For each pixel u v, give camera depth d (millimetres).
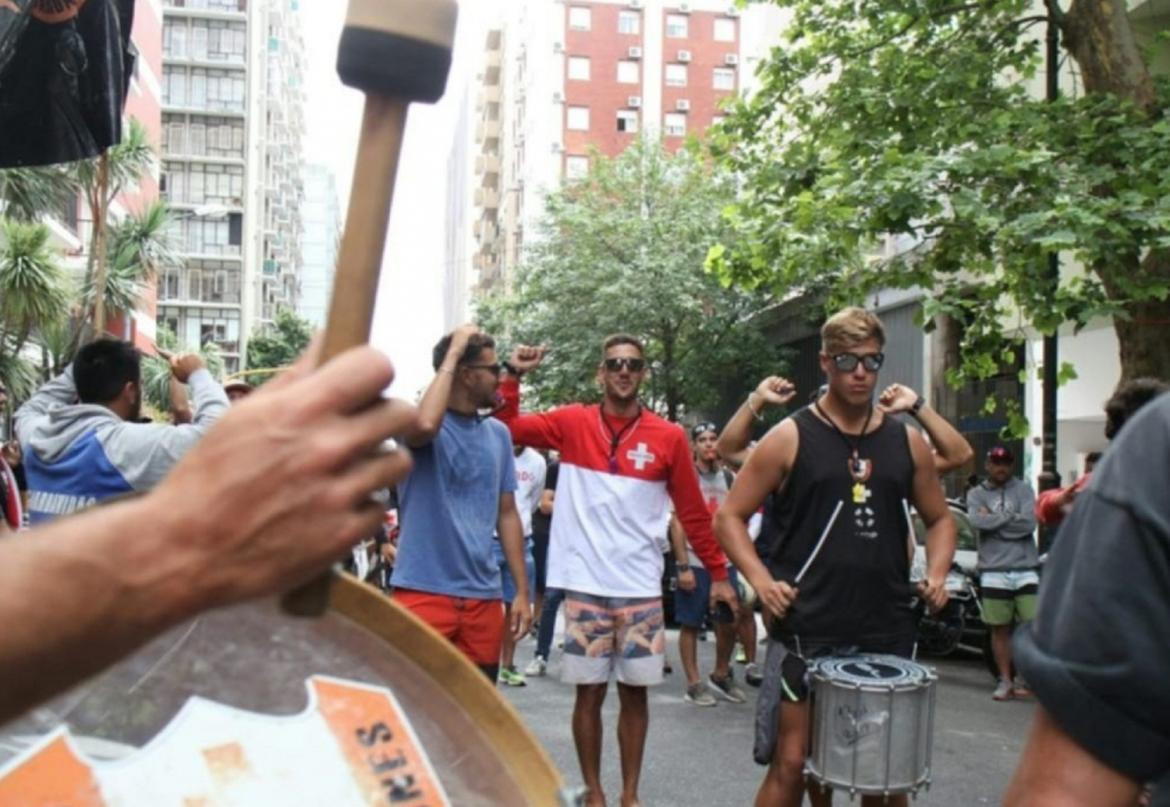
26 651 721
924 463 4164
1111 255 8523
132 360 4105
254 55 86125
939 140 10508
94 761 1139
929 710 3742
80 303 24578
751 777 6367
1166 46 14023
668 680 9414
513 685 8906
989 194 9281
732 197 31016
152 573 750
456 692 1297
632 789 5352
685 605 8430
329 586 887
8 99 3691
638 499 5297
